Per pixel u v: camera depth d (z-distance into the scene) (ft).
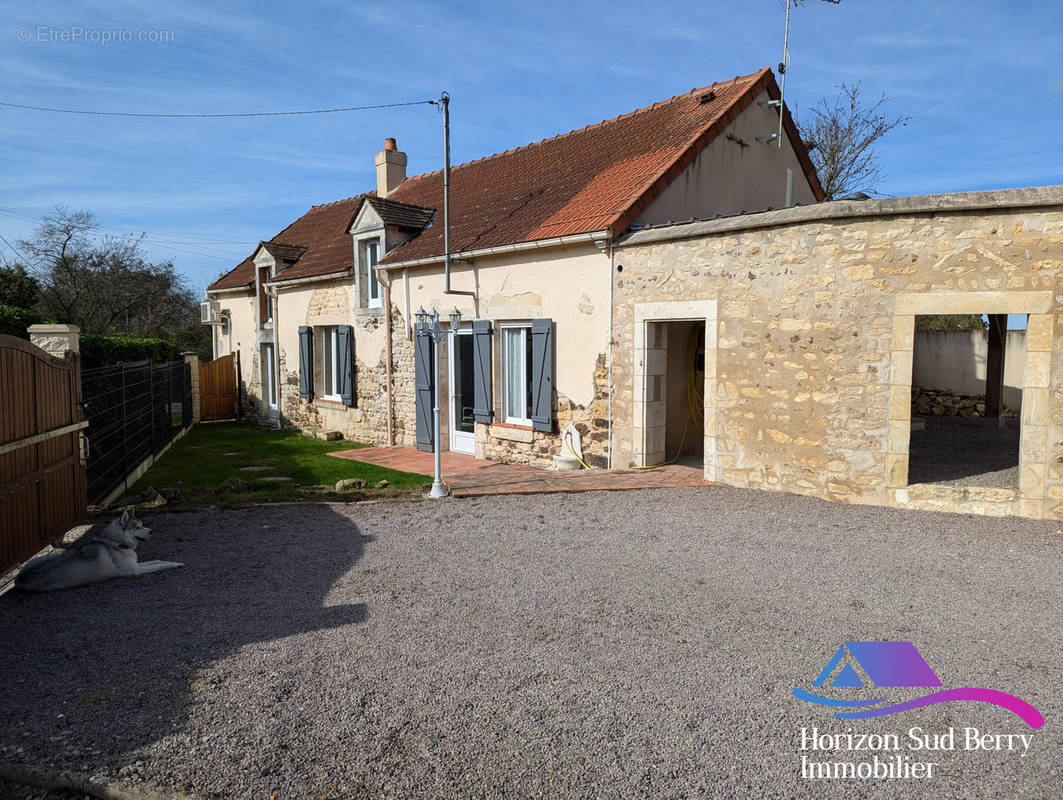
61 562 17.04
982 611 15.33
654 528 22.11
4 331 30.09
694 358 34.71
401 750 10.18
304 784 9.43
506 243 34.53
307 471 35.81
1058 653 13.29
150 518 23.72
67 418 21.83
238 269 69.77
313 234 61.16
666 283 28.96
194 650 13.46
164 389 44.93
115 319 96.27
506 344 37.40
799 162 42.11
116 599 16.29
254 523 23.06
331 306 50.70
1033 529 21.47
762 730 10.73
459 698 11.62
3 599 16.39
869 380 24.13
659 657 13.14
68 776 9.53
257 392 62.85
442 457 39.83
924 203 22.68
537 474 31.27
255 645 13.67
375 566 18.62
